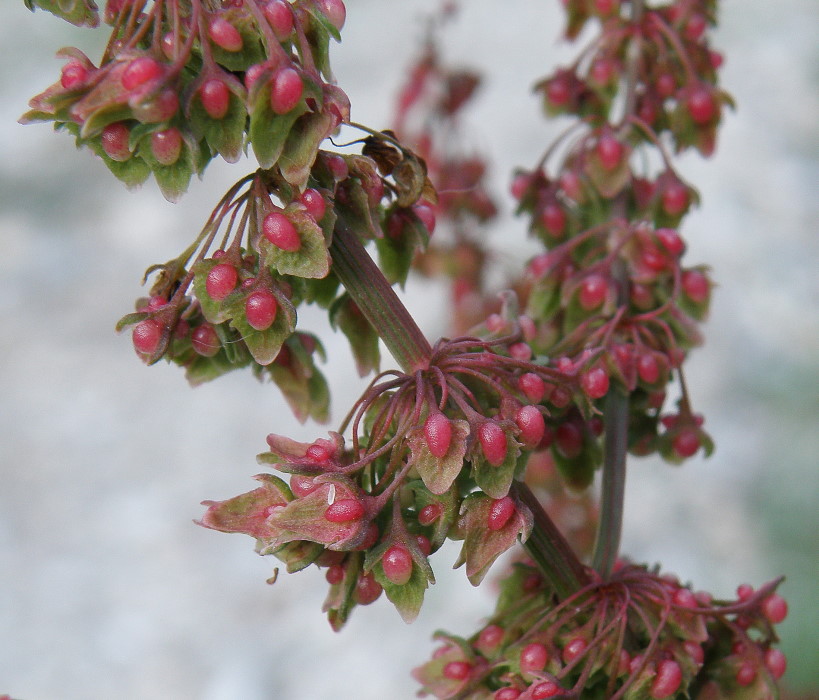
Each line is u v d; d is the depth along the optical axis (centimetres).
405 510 23
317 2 23
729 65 104
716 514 67
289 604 66
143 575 68
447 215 41
